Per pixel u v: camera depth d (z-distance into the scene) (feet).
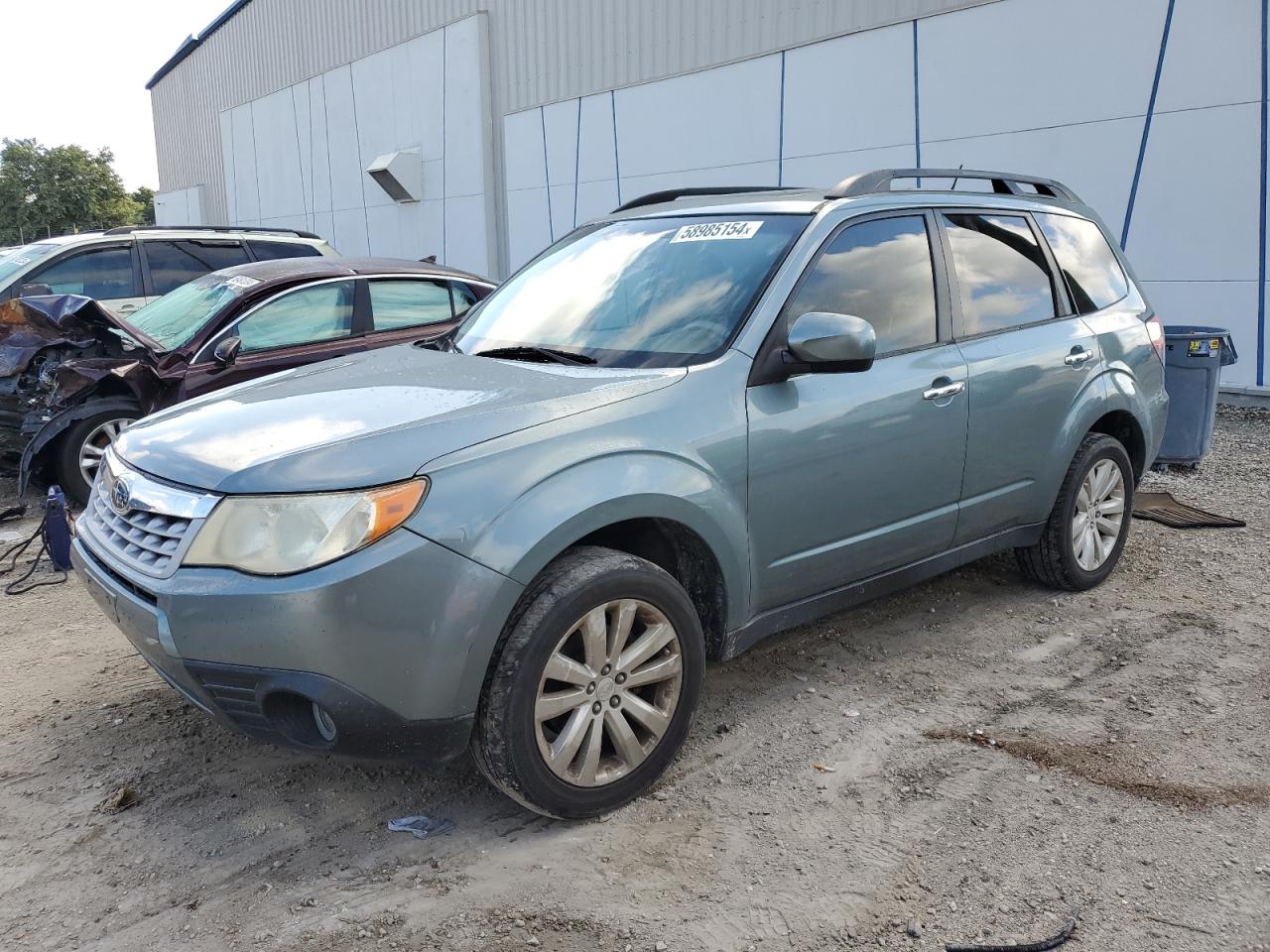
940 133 35.78
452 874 8.82
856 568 12.10
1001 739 11.06
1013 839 9.19
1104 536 15.93
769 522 10.83
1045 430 14.21
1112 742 10.96
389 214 71.41
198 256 30.37
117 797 9.98
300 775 10.52
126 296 28.99
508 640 8.79
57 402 20.89
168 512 8.76
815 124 40.06
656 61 47.03
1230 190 28.99
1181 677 12.60
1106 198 31.76
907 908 8.26
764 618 11.22
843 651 13.60
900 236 12.85
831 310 11.65
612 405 9.74
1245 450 25.62
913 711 11.78
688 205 13.78
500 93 58.54
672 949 7.81
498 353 11.96
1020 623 14.51
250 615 8.12
